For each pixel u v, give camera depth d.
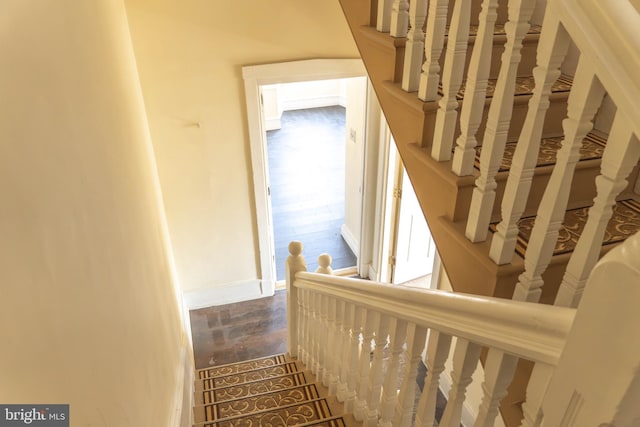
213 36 3.28
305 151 7.81
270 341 4.04
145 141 2.93
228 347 3.97
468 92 1.37
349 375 2.01
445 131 1.56
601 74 0.84
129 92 2.45
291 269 2.94
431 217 1.72
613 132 0.88
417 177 1.79
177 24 3.17
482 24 1.26
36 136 0.88
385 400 1.54
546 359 0.75
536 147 1.15
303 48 3.49
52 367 0.81
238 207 3.97
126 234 1.71
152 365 1.87
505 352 0.87
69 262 0.98
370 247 4.66
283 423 2.30
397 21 1.83
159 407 1.90
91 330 1.07
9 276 0.68
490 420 1.02
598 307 0.59
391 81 1.92
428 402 1.25
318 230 5.55
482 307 0.91
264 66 3.43
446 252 1.63
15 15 0.85
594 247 1.01
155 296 2.23
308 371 3.02
